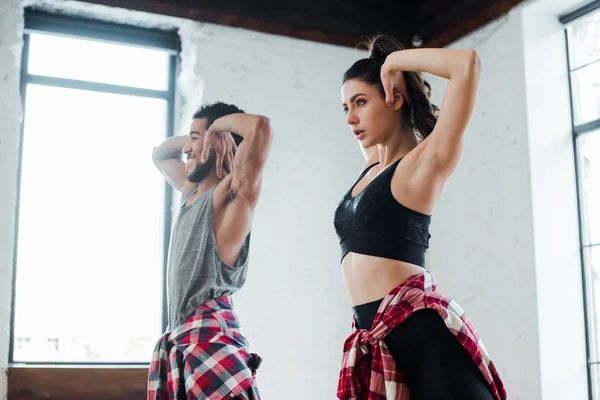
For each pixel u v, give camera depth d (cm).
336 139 458
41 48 415
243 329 415
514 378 386
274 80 447
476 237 421
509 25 412
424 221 174
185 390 233
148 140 431
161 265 421
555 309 379
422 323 163
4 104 384
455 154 167
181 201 259
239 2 443
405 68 171
